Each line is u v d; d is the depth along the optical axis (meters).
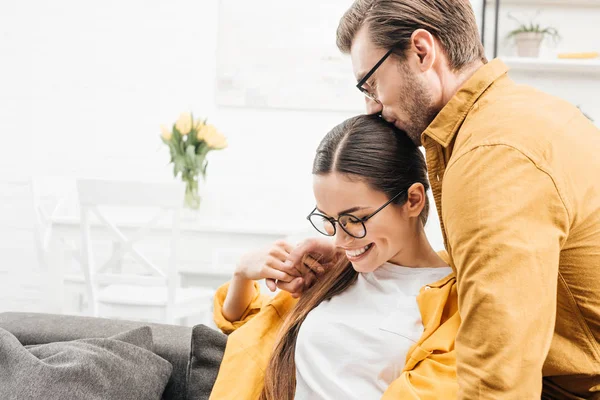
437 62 0.92
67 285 3.06
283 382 1.17
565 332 0.89
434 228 3.06
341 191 1.04
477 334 0.75
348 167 1.03
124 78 3.93
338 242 1.07
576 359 0.89
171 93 3.92
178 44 3.90
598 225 0.82
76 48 3.94
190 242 2.71
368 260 1.09
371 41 0.94
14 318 1.62
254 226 2.69
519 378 0.72
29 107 3.98
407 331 1.08
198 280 3.27
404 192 1.06
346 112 3.84
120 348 1.34
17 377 1.24
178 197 2.43
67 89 3.96
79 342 1.36
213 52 3.88
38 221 2.98
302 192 3.87
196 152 2.93
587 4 3.52
